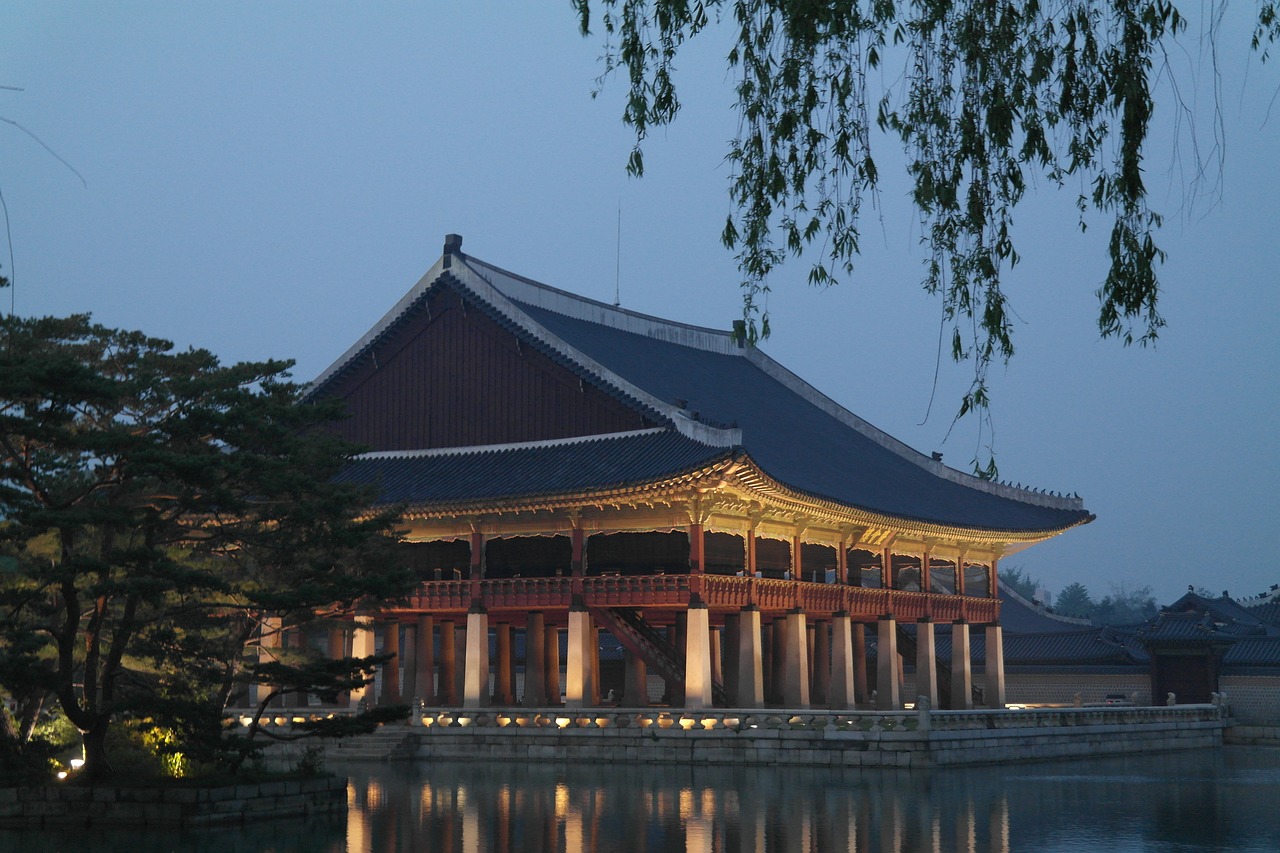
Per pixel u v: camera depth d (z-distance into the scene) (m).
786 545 74.50
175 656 42.56
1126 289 20.11
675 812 42.22
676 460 65.06
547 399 72.38
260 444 43.28
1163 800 47.47
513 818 40.94
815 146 21.27
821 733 57.91
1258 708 90.31
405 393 76.62
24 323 43.88
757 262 21.56
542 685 72.69
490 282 75.00
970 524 83.12
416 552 74.38
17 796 40.00
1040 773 58.00
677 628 71.94
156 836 37.41
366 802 45.62
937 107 21.00
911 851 34.28
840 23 20.69
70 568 37.94
